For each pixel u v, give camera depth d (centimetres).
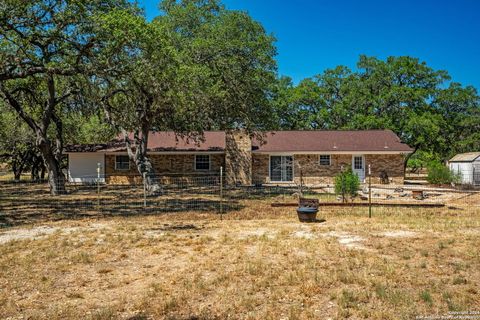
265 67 2338
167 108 2112
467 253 793
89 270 711
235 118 2477
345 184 1770
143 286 621
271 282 626
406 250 827
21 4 1434
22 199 1934
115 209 1558
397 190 2219
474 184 2533
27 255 812
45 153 2188
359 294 562
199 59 2105
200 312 513
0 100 2672
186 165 2967
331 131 3203
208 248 870
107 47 1489
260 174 2923
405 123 3447
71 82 1992
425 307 518
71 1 1412
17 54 1556
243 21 2297
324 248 848
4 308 531
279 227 1138
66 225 1191
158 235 1027
